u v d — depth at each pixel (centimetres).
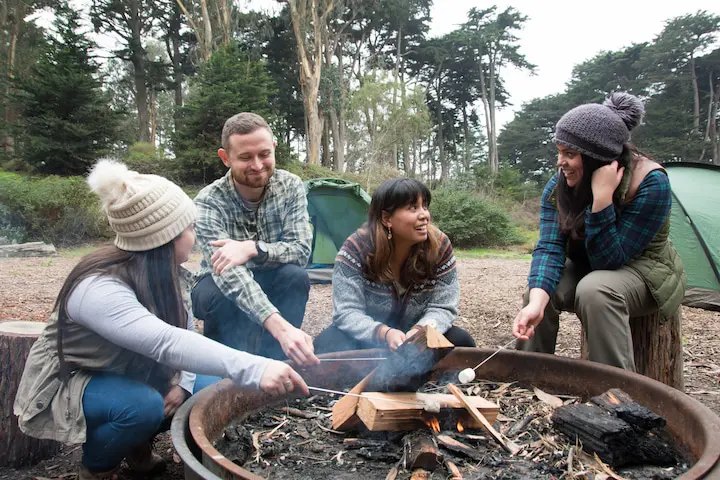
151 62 3152
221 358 149
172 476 197
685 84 4056
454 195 1964
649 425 150
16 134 1717
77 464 212
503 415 180
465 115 4966
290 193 282
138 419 163
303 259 277
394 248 219
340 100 3069
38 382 163
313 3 2647
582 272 246
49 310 528
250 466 145
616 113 218
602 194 212
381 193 209
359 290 224
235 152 254
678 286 232
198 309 268
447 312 226
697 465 113
